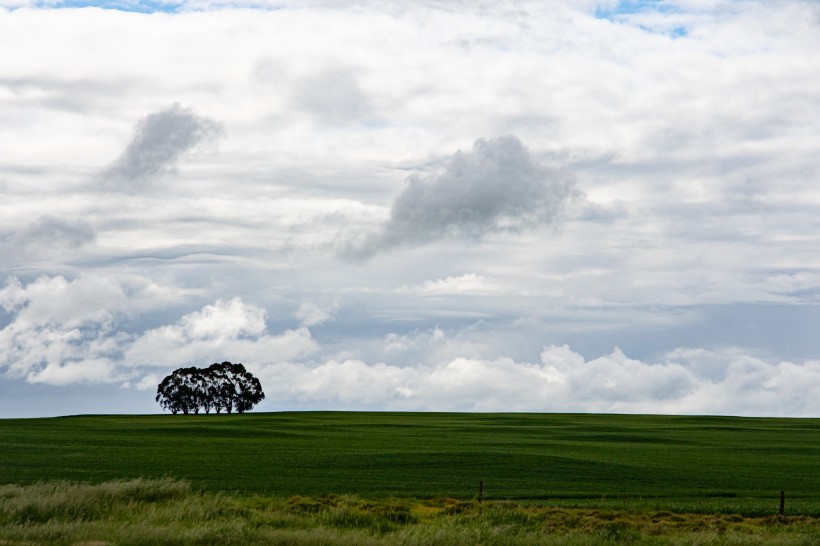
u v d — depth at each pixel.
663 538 28.27
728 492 45.09
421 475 51.25
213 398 177.62
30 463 55.91
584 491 44.78
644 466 58.22
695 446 80.31
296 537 24.20
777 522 35.12
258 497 36.06
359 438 85.75
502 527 27.28
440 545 24.62
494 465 56.94
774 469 58.50
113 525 25.19
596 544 26.25
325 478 49.06
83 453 63.81
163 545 22.81
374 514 31.66
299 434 92.00
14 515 26.44
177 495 32.19
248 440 81.38
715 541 27.34
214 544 23.12
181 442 77.50
